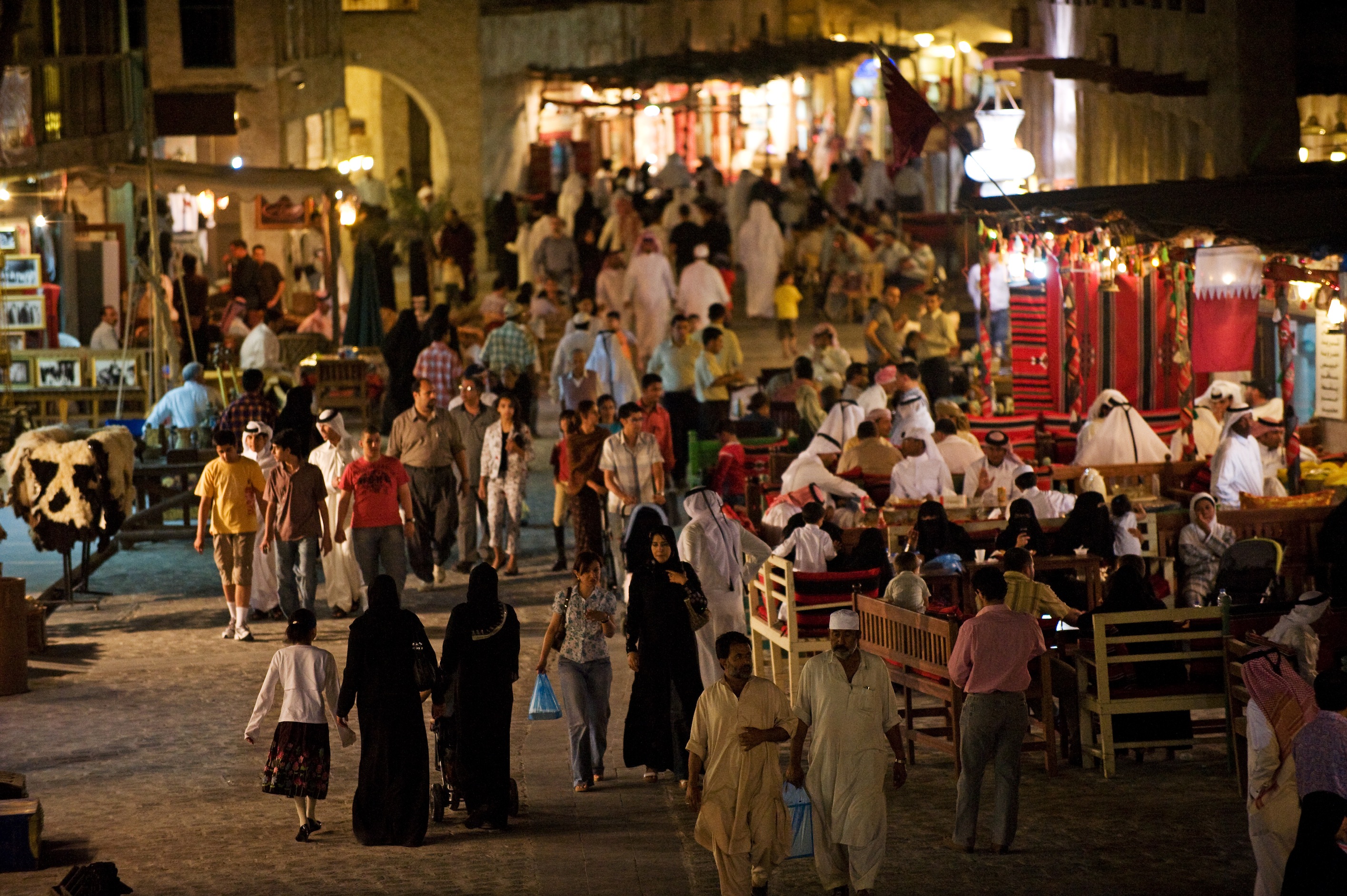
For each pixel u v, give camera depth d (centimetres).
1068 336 4041
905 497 3234
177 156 6444
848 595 2489
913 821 1975
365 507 3005
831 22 8488
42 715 2498
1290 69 3859
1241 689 2094
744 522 3145
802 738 1728
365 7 7912
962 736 1856
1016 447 3838
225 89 6575
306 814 1938
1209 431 3603
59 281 5700
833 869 1730
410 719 1930
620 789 2136
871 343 4981
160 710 2519
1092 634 2234
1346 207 3256
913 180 7531
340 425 3209
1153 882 1745
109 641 2981
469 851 1892
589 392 4056
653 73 8038
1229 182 3600
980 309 4325
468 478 3472
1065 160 5134
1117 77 4225
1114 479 3484
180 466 3891
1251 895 1700
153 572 3619
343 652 2845
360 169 7262
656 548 2123
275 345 5231
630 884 1773
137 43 5825
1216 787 2084
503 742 1977
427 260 7419
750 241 6366
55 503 3234
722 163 9012
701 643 2430
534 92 8719
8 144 5922
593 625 2123
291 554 3000
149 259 5638
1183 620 2155
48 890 1727
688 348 4484
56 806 2072
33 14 5838
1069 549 2698
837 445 3616
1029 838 1900
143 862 1861
